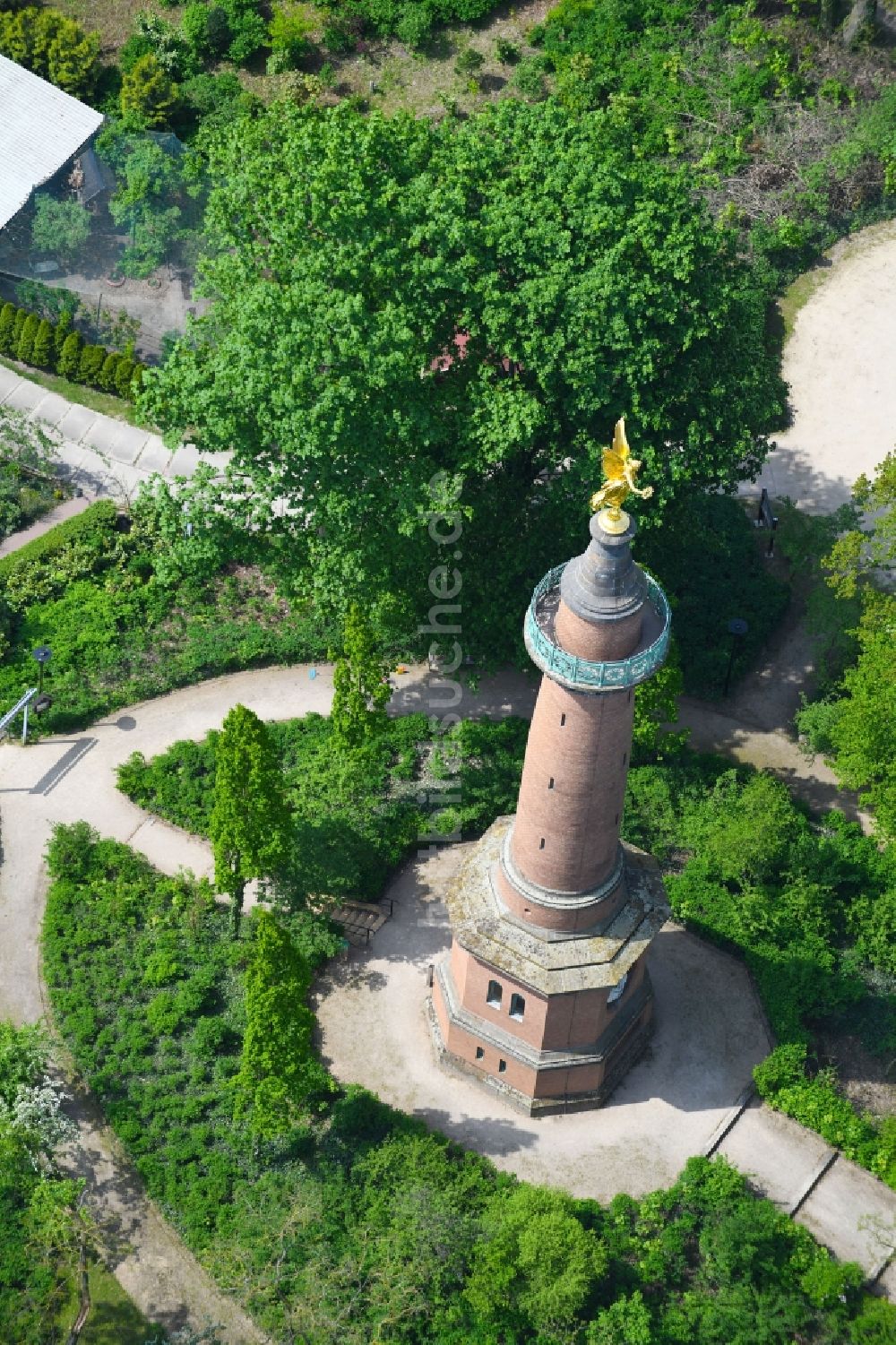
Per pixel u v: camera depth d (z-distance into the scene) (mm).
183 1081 68062
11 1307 62219
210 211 74562
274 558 74938
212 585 86125
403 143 73125
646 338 69625
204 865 75500
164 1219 64625
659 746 77062
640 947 62469
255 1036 60875
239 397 69062
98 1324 62188
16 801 77812
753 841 72438
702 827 75375
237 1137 66125
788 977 70875
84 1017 69750
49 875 75125
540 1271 59969
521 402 69250
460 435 69750
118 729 80750
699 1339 61406
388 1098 68250
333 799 75062
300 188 70250
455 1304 61438
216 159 77625
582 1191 65625
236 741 65438
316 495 70812
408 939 73000
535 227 69562
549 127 73000
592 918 61781
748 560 86438
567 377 69250
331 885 71000
